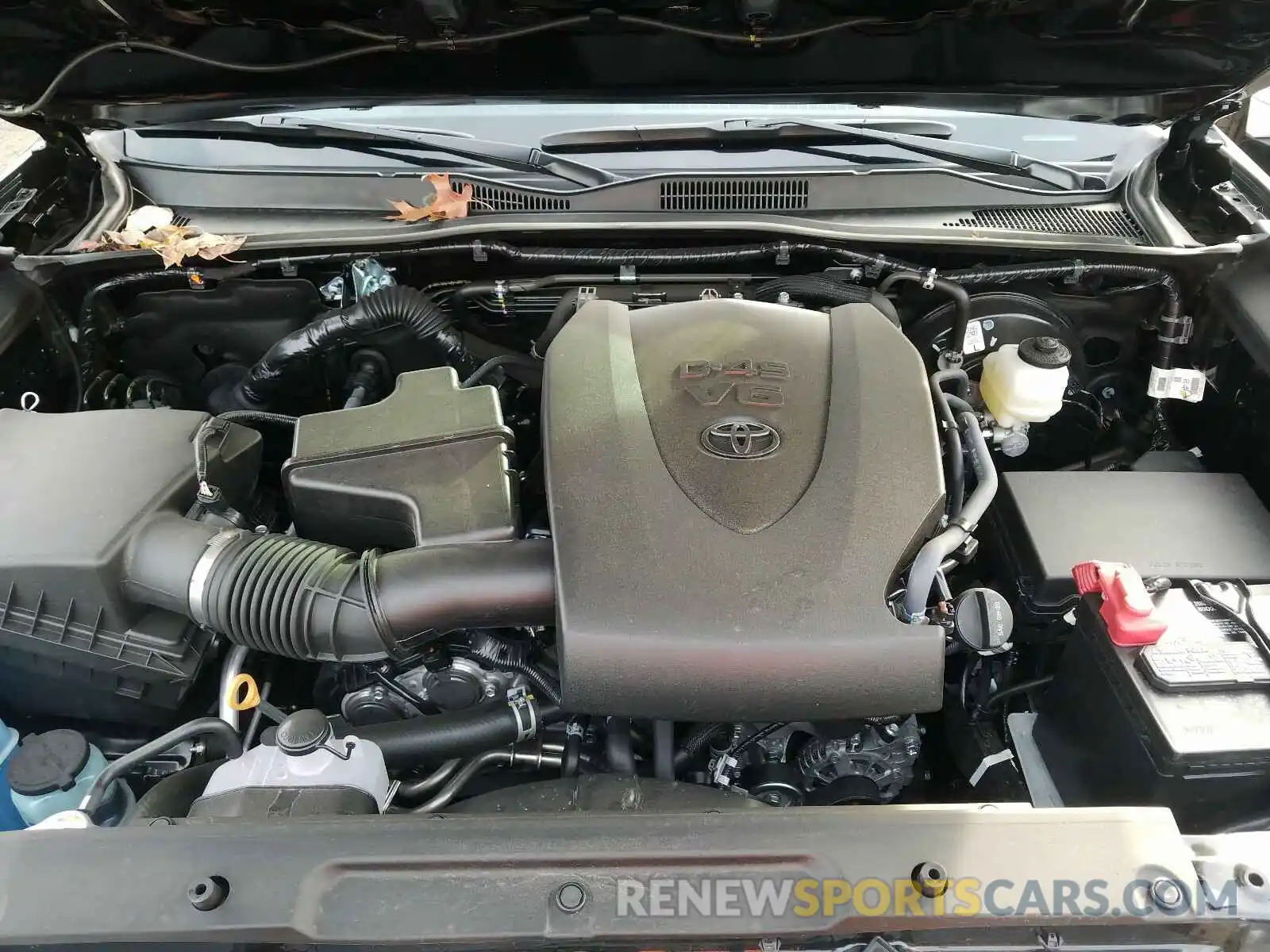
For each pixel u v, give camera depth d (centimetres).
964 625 143
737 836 119
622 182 231
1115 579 153
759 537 136
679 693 129
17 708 177
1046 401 203
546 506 180
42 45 204
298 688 191
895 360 164
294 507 170
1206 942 113
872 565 134
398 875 116
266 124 231
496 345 236
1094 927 113
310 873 116
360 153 233
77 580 153
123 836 121
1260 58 204
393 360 229
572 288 225
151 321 227
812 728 167
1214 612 159
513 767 168
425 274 234
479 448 169
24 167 245
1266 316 200
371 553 152
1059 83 219
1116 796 154
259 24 205
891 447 148
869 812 122
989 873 115
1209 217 238
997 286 225
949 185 231
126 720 177
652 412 156
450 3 195
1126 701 150
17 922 113
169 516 162
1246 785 144
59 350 216
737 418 153
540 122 229
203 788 157
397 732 159
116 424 182
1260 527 184
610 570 133
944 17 202
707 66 219
